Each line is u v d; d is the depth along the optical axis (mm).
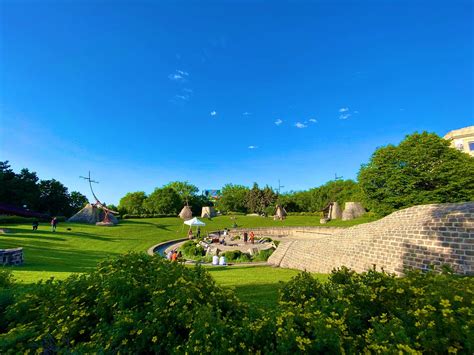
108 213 44281
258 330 3709
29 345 3748
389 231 12477
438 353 3086
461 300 3529
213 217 65062
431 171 27078
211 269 17781
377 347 3162
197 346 3516
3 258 13852
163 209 68625
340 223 45375
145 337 3982
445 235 10188
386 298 4371
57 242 24422
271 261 20844
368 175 30891
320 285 5336
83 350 3641
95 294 5059
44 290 5293
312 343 3355
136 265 6012
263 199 74562
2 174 45844
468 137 40531
